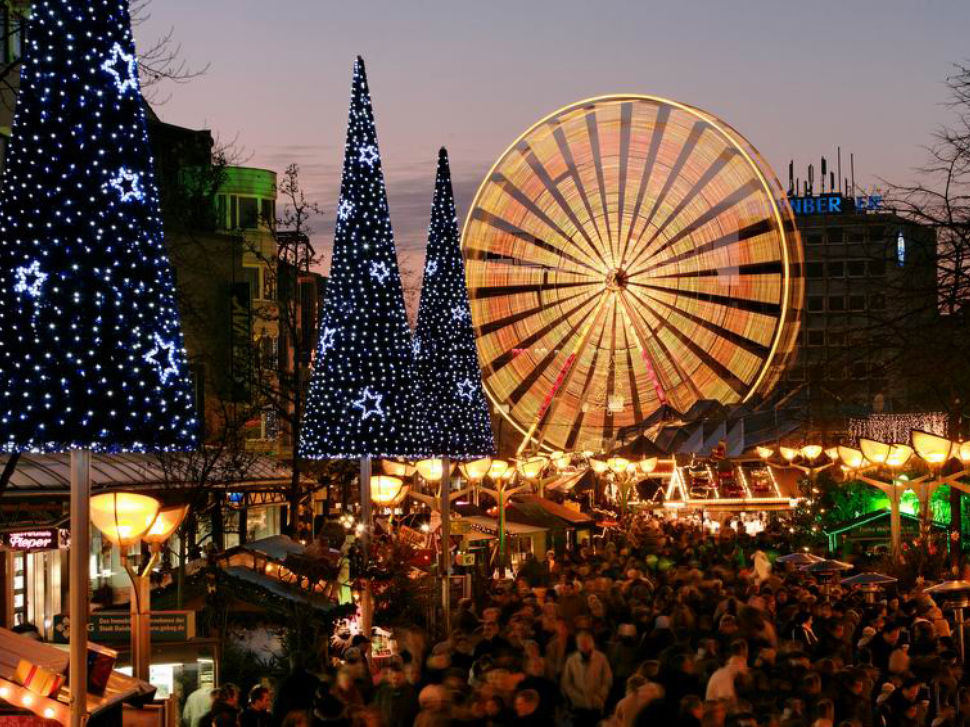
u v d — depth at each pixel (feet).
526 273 198.80
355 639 60.95
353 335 79.61
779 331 186.50
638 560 97.40
